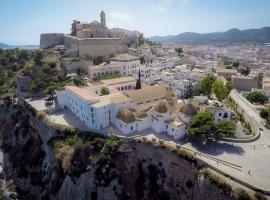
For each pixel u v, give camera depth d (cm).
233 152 6481
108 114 8150
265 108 9300
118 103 8044
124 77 12088
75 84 11800
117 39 17875
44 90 11881
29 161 9050
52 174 7712
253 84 13662
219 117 8244
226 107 8669
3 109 12288
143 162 6938
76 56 15738
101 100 8362
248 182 5212
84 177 6925
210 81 10938
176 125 7181
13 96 12575
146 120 7962
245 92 12644
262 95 11112
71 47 17425
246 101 10925
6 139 10931
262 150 6625
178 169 6306
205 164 5891
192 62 19400
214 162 5966
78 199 6794
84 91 9188
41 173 8425
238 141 7094
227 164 5881
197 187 5819
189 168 6094
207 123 6875
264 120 8744
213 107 8400
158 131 7700
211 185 5497
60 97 10162
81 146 7350
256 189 5050
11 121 11225
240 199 5016
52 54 15812
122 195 6669
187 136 7356
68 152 7544
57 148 7850
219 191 5350
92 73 12800
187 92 11881
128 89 11212
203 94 11256
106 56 16825
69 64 13700
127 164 6944
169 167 6488
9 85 13725
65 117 9281
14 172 9131
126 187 6738
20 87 12275
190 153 6234
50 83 12144
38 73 13062
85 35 17925
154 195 6500
